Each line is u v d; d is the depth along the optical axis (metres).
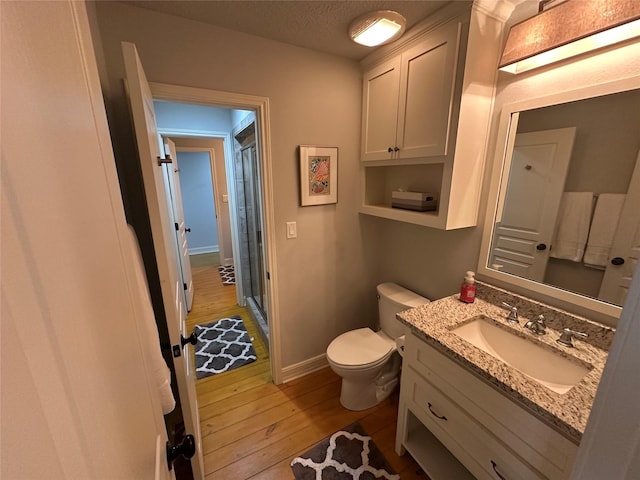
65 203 0.31
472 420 1.11
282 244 1.93
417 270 2.03
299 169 1.85
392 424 1.76
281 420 1.80
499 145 1.41
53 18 0.34
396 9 1.31
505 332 1.32
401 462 1.52
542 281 1.32
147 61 1.34
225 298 3.64
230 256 4.93
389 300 1.99
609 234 1.10
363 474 1.46
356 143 2.03
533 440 0.91
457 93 1.32
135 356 0.54
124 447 0.41
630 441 0.37
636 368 0.35
